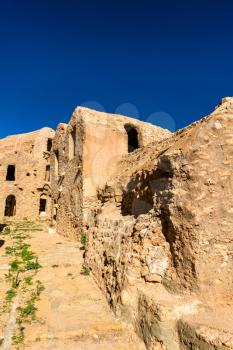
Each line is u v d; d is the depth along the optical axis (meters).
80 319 6.00
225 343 3.91
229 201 5.45
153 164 6.94
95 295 7.32
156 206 6.43
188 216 5.32
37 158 29.58
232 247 5.21
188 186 5.51
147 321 5.08
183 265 5.29
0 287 7.70
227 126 5.79
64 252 11.73
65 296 7.23
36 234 17.17
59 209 17.95
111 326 5.67
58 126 21.56
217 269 5.06
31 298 7.04
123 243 7.02
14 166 29.34
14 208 29.36
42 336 5.31
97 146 15.20
